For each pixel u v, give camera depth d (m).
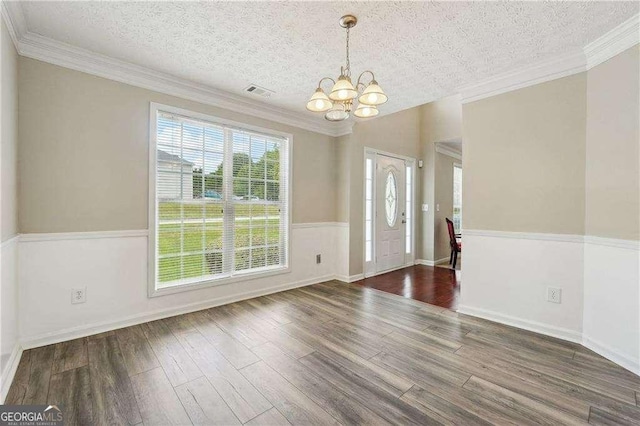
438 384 1.88
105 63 2.57
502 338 2.54
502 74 2.81
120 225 2.71
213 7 1.91
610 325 2.19
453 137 5.49
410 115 5.67
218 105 3.33
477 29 2.12
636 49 2.01
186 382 1.89
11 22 1.93
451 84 3.05
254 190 3.69
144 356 2.20
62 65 2.41
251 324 2.82
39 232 2.32
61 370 2.00
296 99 3.51
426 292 3.92
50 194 2.37
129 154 2.75
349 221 4.47
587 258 2.40
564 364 2.12
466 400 1.72
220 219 3.39
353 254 4.53
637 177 2.01
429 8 1.90
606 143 2.24
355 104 3.60
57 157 2.40
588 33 2.15
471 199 3.10
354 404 1.69
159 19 2.04
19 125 2.23
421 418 1.58
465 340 2.50
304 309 3.25
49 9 1.93
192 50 2.45
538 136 2.66
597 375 1.98
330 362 2.14
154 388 1.82
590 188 2.37
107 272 2.64
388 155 5.17
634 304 2.02
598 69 2.30
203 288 3.24
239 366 2.08
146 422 1.55
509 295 2.84
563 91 2.52
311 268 4.33
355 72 2.79
